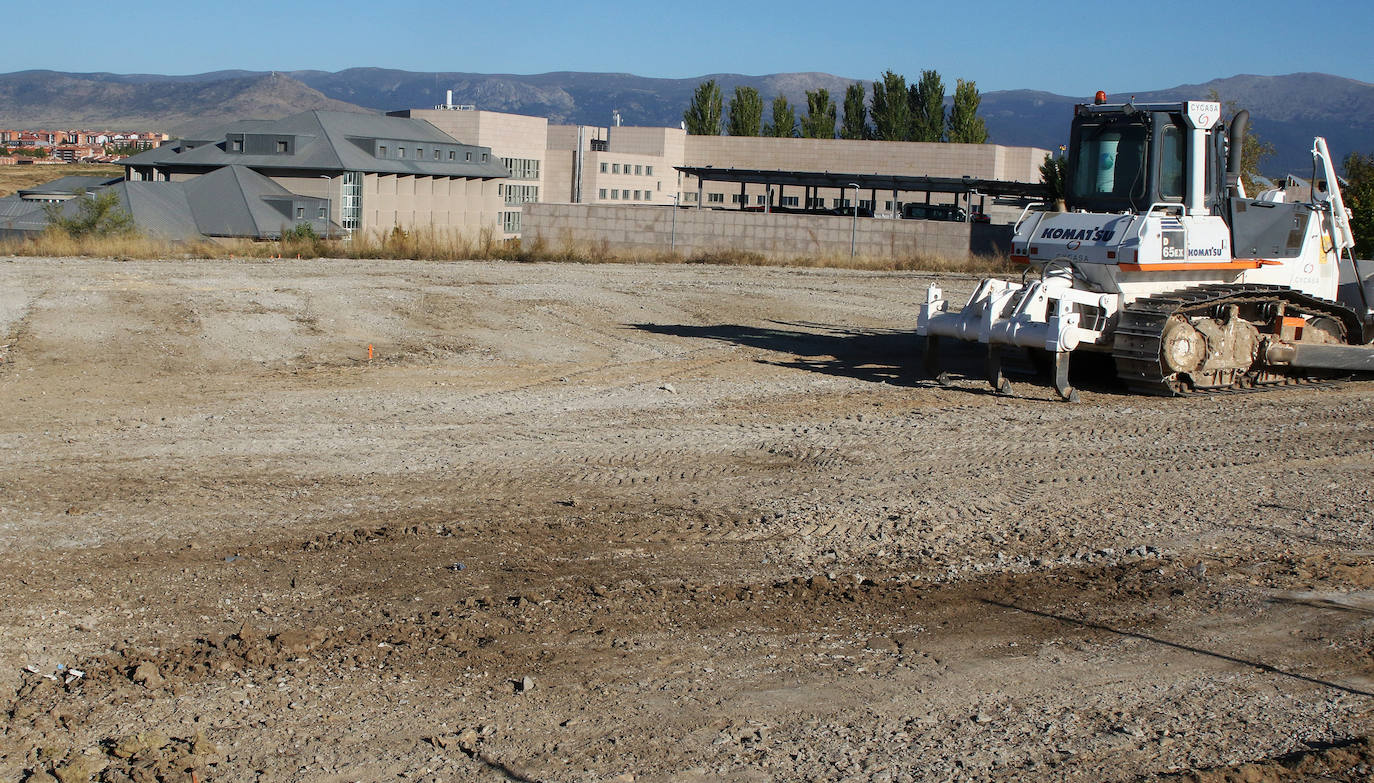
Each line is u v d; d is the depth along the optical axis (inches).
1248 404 546.6
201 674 235.0
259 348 658.8
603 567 305.7
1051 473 409.1
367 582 290.5
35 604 269.7
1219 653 257.6
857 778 200.4
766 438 461.4
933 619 275.1
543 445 443.8
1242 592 294.7
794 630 267.1
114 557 304.3
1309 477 406.9
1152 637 266.2
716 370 628.1
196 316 744.3
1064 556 321.4
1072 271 573.3
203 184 2925.7
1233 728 220.7
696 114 4158.5
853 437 464.4
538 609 274.8
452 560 308.2
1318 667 250.4
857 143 3565.5
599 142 4101.9
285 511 349.7
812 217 1701.5
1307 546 332.2
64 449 421.7
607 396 546.6
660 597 284.7
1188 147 566.3
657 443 450.6
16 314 719.7
